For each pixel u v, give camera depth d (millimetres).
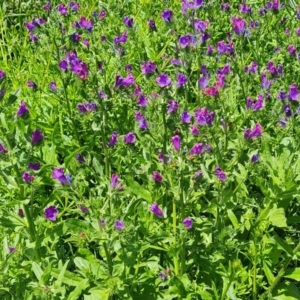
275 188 822
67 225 737
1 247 840
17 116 775
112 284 748
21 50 1536
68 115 1146
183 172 756
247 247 850
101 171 813
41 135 780
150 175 831
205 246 831
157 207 790
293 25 1420
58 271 781
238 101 1132
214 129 830
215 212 874
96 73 844
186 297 798
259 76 1229
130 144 911
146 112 880
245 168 839
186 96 973
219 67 1231
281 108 948
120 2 1669
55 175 724
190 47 1001
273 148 983
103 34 1302
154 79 882
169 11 1098
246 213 852
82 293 804
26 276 799
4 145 774
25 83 1331
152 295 801
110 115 1110
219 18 1562
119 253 775
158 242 820
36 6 1702
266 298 825
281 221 806
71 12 1391
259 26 1403
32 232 796
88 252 776
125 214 775
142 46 1488
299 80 1275
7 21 1788
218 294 826
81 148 870
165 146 872
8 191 929
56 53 1121
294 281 915
